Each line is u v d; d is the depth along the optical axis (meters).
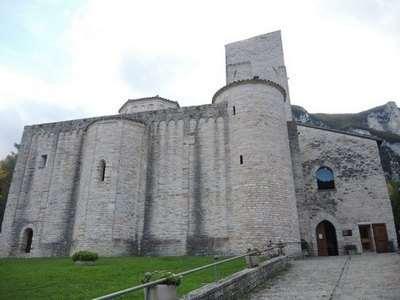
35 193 25.12
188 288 9.66
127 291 4.69
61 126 26.64
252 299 8.73
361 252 22.94
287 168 20.75
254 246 18.03
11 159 42.59
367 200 24.06
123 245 20.53
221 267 13.68
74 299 8.70
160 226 21.33
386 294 8.41
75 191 23.91
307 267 14.70
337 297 8.34
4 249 24.05
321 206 24.61
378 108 87.62
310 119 82.56
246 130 20.72
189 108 23.97
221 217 20.27
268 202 18.92
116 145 22.48
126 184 21.95
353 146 25.55
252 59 36.81
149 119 24.53
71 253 21.38
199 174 21.88
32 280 11.38
